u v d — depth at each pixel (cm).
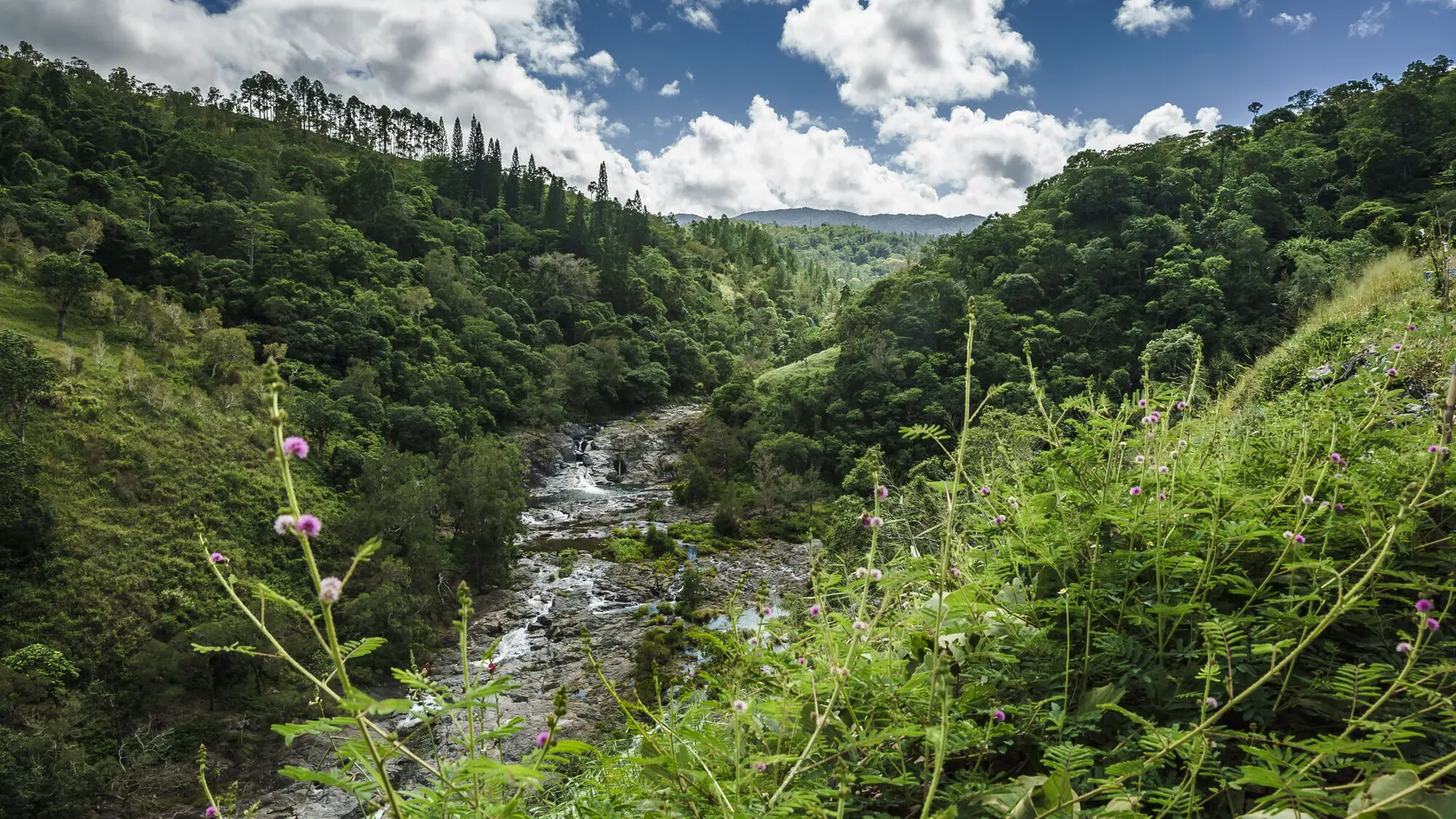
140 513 2973
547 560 3747
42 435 3070
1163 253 5912
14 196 5947
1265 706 182
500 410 6041
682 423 6575
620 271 9744
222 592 2783
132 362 3894
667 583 3375
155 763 1956
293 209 7681
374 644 110
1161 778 174
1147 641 206
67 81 9656
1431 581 191
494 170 12019
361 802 138
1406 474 231
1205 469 277
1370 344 597
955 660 190
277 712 2122
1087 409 282
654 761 165
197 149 8200
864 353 5434
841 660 172
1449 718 154
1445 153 5741
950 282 5738
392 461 3553
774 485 4662
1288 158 6631
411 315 6719
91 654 2370
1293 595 196
